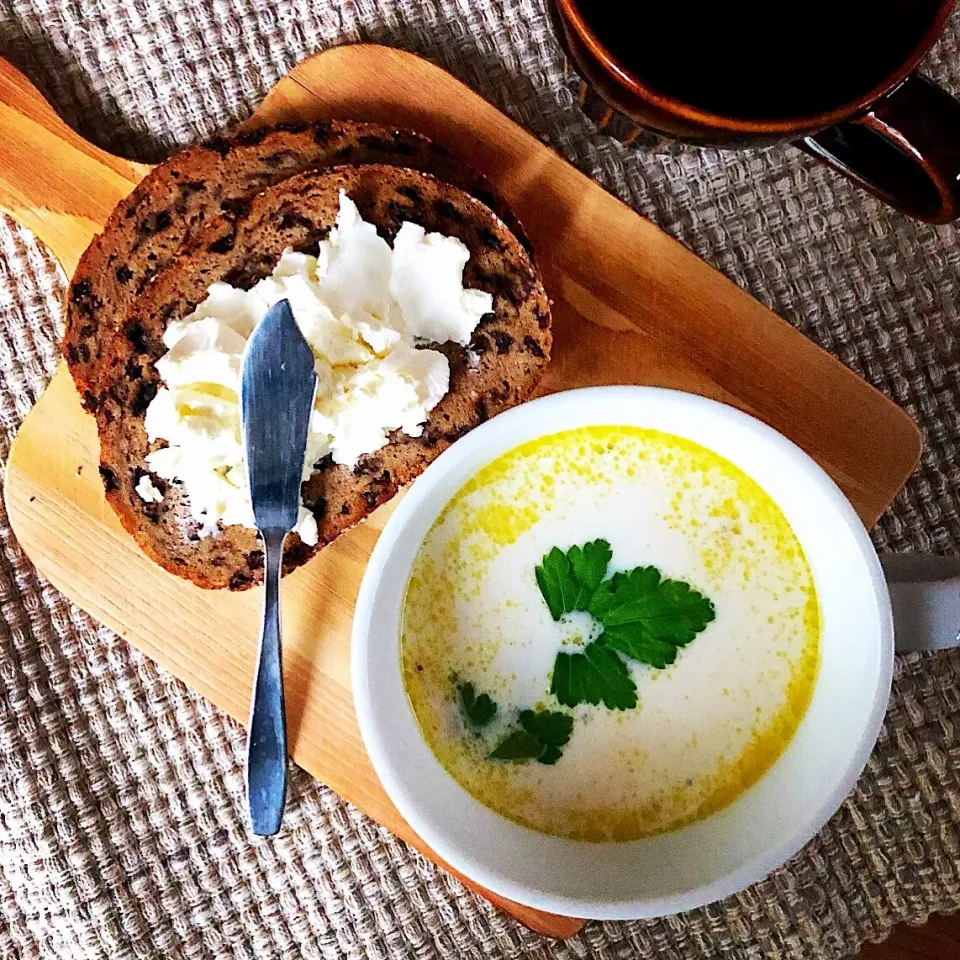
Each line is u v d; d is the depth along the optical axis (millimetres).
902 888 319
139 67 317
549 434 271
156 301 283
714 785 271
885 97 230
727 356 302
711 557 273
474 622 273
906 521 320
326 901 317
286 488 260
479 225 286
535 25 317
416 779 256
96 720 316
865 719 240
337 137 293
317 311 261
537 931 306
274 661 275
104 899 313
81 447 299
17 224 316
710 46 237
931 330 322
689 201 320
